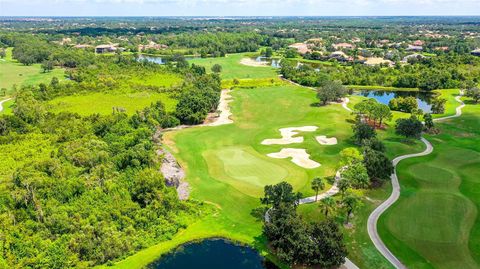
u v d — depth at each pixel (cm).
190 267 5716
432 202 7250
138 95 15812
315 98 16300
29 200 6575
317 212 6950
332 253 5447
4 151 9100
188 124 12825
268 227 5966
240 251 6109
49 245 5725
